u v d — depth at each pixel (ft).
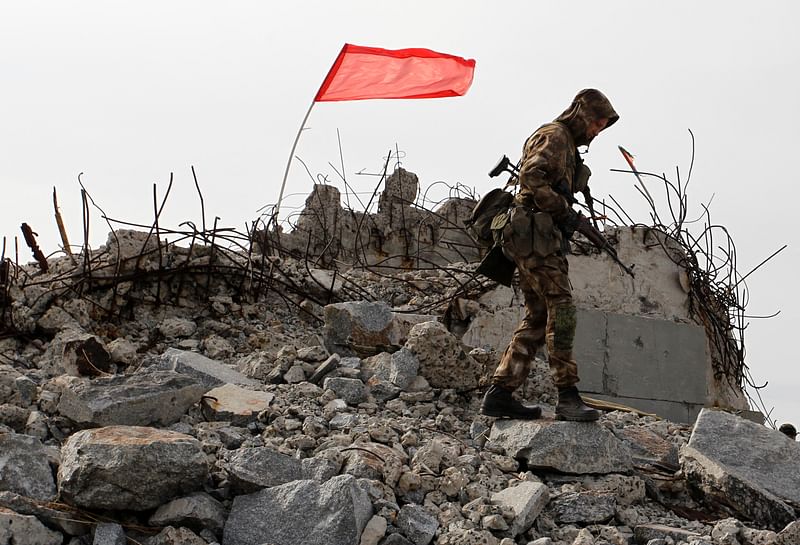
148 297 27.71
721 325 35.09
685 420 31.63
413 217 41.09
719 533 16.01
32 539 13.50
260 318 28.66
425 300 31.53
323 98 40.40
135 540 14.10
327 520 14.28
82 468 14.01
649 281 33.14
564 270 18.79
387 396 21.43
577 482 18.07
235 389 19.63
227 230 29.07
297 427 18.51
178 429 17.71
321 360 22.91
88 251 27.50
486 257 19.58
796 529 15.65
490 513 15.39
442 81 41.34
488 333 29.66
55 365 22.29
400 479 16.10
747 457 18.84
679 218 34.37
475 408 22.07
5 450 14.74
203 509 14.42
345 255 39.81
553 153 18.56
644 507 18.11
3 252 25.73
